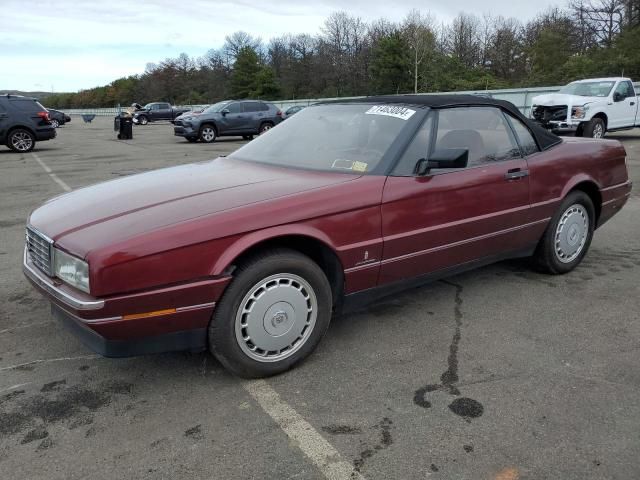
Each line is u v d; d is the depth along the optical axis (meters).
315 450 2.29
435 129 3.43
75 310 2.41
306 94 78.19
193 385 2.82
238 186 3.03
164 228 2.48
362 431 2.41
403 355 3.12
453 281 4.36
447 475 2.12
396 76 64.56
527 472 2.14
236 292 2.64
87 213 2.80
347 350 3.19
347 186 2.98
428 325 3.53
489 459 2.22
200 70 98.50
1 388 2.80
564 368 2.95
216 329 2.64
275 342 2.83
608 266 4.73
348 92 74.69
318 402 2.65
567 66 48.78
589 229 4.55
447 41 76.44
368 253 3.05
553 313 3.70
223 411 2.58
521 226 3.93
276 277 2.76
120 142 21.34
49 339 3.37
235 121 21.16
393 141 3.28
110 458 2.25
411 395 2.70
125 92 106.88
